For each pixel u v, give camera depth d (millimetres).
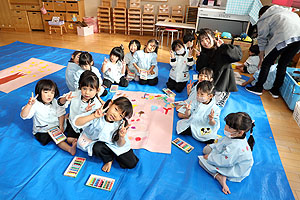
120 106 1567
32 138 2113
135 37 6023
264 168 1968
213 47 2715
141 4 6082
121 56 3031
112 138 1740
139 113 2586
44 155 1932
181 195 1650
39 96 1888
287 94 3047
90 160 1922
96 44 5234
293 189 1798
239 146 1679
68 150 1956
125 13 5973
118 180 1751
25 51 4469
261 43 3111
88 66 2551
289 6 3930
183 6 5918
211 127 2162
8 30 6102
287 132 2504
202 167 1916
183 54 3076
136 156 1973
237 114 1630
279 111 2916
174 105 2762
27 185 1648
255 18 4434
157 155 2012
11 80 3230
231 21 4625
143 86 3322
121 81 3225
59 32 6137
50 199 1567
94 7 6238
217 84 2707
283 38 2789
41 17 6000
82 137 1872
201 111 2145
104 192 1639
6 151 1941
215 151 1837
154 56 3230
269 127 2551
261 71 3131
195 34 4703
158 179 1768
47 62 3969
